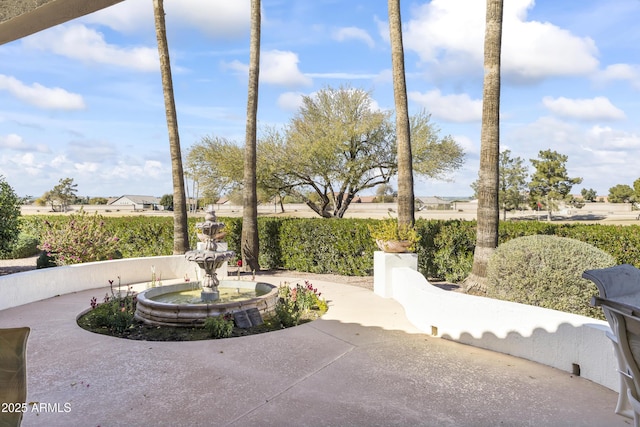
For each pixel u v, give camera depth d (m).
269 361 4.35
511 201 35.84
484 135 7.47
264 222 11.82
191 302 6.84
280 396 3.49
